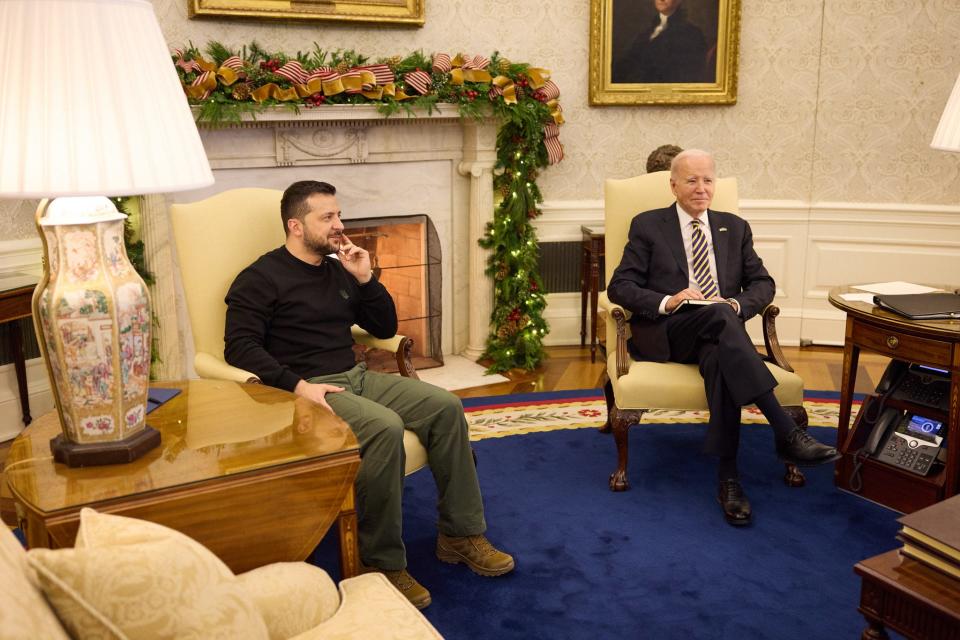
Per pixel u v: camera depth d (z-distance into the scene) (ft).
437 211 16.30
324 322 9.37
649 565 8.97
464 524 8.73
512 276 16.37
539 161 16.42
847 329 10.53
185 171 5.83
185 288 9.62
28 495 5.56
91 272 5.80
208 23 14.08
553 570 8.89
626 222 12.12
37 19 5.32
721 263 11.35
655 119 17.30
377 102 14.32
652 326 11.09
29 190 5.33
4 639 2.93
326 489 6.28
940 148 9.37
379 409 8.20
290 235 9.30
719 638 7.68
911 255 17.04
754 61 17.06
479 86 14.92
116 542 3.98
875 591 5.95
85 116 5.39
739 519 9.82
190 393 7.77
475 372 16.10
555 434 12.78
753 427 12.98
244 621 4.03
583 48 16.88
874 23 16.43
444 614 8.07
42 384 13.58
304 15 14.52
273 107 13.62
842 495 10.68
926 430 10.16
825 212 17.35
